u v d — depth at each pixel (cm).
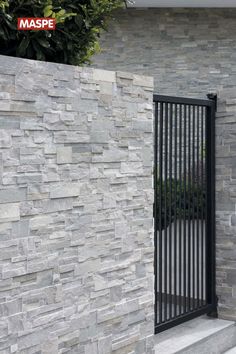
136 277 389
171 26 1127
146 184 396
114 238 370
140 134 389
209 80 1120
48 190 325
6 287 302
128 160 380
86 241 350
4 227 301
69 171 337
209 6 1097
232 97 524
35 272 318
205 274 537
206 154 532
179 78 1129
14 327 307
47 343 327
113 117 367
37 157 318
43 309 324
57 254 331
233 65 1110
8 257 303
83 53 387
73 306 342
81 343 349
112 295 370
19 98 308
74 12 366
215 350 496
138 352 394
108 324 368
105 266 364
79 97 343
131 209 383
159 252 469
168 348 452
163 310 528
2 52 348
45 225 324
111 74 364
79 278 346
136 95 385
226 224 529
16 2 336
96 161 355
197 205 514
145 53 1136
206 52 1119
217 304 538
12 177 305
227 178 527
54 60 369
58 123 330
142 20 1134
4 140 301
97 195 357
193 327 509
